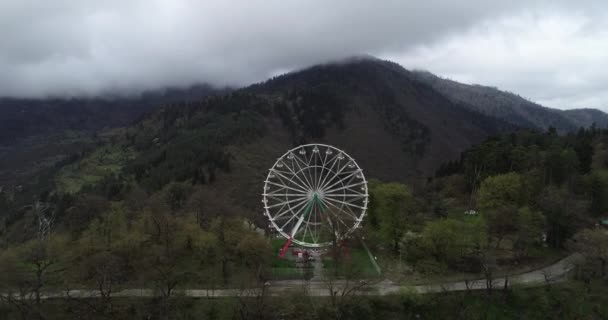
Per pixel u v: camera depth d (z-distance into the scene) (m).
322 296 66.19
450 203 118.81
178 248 76.75
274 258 82.81
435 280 71.75
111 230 80.44
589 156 114.81
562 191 89.25
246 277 70.12
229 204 117.19
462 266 75.31
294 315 61.56
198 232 78.94
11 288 65.00
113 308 62.69
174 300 63.91
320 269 77.38
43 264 72.50
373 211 97.56
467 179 125.81
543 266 76.19
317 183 90.19
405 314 64.62
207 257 75.88
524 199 89.50
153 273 68.31
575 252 79.62
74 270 70.06
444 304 65.94
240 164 164.38
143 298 65.06
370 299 65.56
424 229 82.62
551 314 63.94
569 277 71.31
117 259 69.50
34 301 63.31
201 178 144.38
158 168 163.75
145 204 108.44
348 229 87.00
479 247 74.44
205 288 68.75
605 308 63.62
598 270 68.06
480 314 64.06
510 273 73.00
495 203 89.75
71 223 99.44
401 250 82.62
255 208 137.12
